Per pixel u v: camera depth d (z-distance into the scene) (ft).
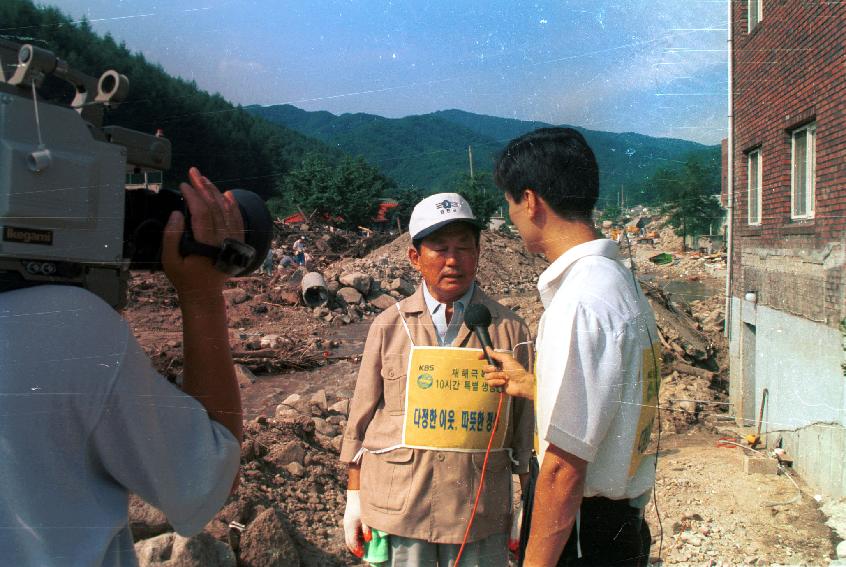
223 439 2.96
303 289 40.16
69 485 2.56
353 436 6.70
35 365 2.47
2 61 2.76
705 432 14.75
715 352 26.76
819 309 10.11
